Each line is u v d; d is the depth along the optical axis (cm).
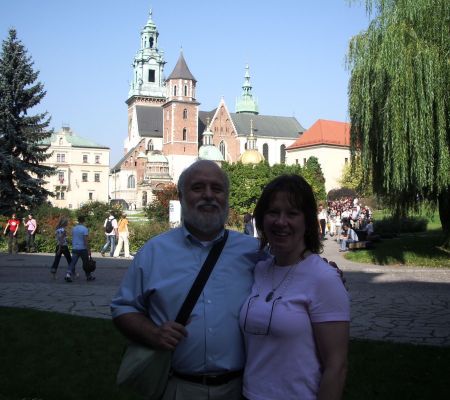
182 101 10144
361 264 2061
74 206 10775
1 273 1792
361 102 1836
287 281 315
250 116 11825
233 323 334
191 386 331
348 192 8044
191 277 338
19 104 4438
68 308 1123
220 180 354
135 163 10962
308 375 296
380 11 1834
